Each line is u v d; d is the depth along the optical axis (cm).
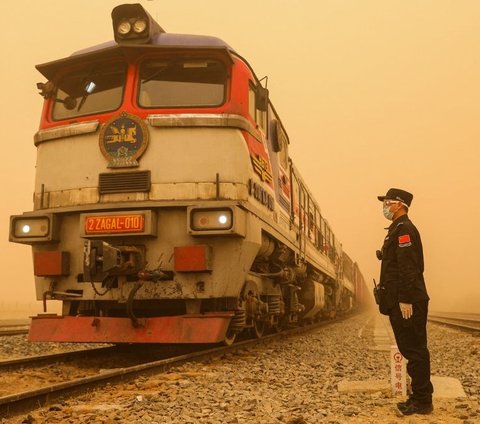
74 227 691
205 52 715
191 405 413
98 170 688
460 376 615
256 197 740
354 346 1042
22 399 390
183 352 821
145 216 650
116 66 737
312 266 1400
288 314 1143
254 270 859
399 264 396
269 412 392
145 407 402
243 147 693
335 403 431
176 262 643
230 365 650
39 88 757
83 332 657
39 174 729
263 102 757
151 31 721
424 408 392
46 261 682
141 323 643
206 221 632
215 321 631
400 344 405
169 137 679
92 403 424
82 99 738
